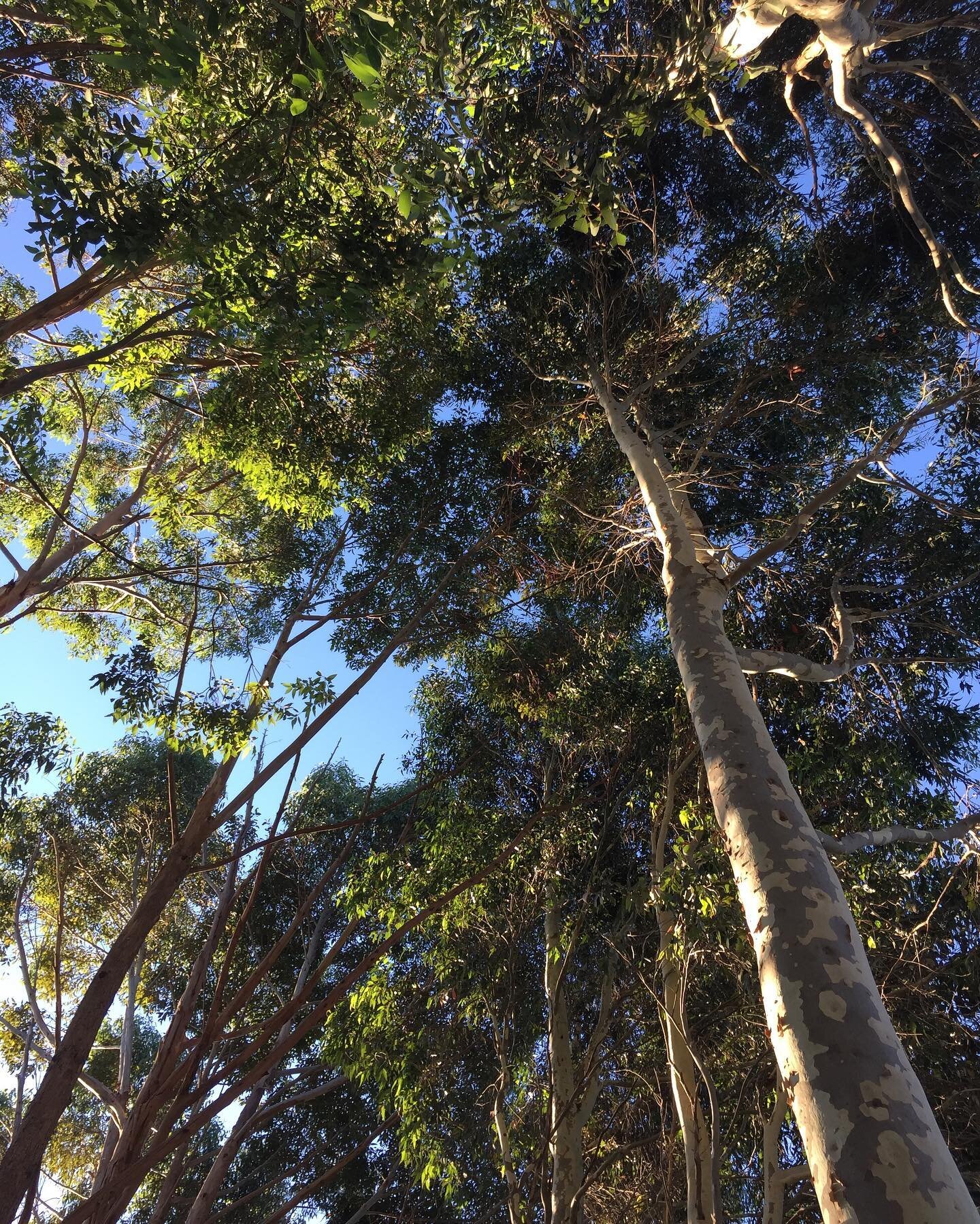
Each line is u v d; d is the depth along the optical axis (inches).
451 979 331.6
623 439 299.3
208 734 265.7
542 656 390.6
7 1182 191.6
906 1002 253.3
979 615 291.6
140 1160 166.7
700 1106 258.8
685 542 225.3
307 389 315.3
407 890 323.6
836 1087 96.4
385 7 156.4
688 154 330.3
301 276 200.2
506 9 202.7
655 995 296.8
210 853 514.6
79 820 503.2
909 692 306.2
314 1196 495.5
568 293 345.1
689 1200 229.1
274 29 189.8
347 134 212.2
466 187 180.5
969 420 286.8
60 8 191.3
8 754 320.8
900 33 209.3
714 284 330.3
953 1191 85.0
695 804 270.5
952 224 300.7
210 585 499.5
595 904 329.4
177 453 536.1
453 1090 331.9
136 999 517.0
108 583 471.8
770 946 117.7
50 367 209.3
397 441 340.2
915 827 262.8
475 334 364.8
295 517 426.3
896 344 311.6
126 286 278.4
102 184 169.9
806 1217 279.9
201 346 321.4
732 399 305.4
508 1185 295.4
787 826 134.0
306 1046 473.4
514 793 386.9
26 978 379.2
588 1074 305.9
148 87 219.6
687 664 182.1
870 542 312.3
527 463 386.0
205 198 184.4
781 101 323.3
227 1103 177.8
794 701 324.5
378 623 387.9
